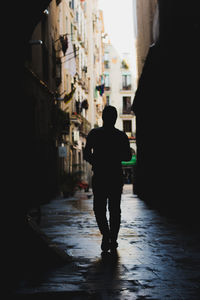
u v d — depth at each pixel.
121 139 5.81
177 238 6.84
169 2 12.66
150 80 17.36
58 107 26.14
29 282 4.10
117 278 4.21
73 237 7.08
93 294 3.65
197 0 10.41
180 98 12.07
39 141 19.67
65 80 30.59
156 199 16.62
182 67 11.74
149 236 7.12
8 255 4.84
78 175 23.80
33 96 18.86
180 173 12.22
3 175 5.24
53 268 4.72
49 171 22.50
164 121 14.85
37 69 20.00
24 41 5.74
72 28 35.69
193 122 10.98
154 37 16.58
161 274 4.35
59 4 28.69
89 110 47.44
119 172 5.77
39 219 8.99
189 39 10.98
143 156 20.45
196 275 4.29
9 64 5.50
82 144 40.31
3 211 5.10
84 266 4.79
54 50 25.42
